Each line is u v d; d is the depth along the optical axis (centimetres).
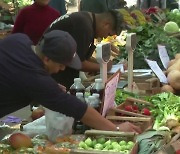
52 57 249
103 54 320
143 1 1045
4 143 262
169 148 244
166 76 446
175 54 518
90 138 258
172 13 865
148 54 512
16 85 248
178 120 311
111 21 393
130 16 698
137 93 392
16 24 582
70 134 279
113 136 257
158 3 1043
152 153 245
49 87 245
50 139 276
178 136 265
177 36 664
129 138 255
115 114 315
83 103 259
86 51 397
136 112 326
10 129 323
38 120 303
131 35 380
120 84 403
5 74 250
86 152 229
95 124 264
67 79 417
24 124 320
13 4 961
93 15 398
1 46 257
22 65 248
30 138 272
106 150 237
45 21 571
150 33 572
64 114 262
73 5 1428
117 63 485
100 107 297
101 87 311
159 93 394
